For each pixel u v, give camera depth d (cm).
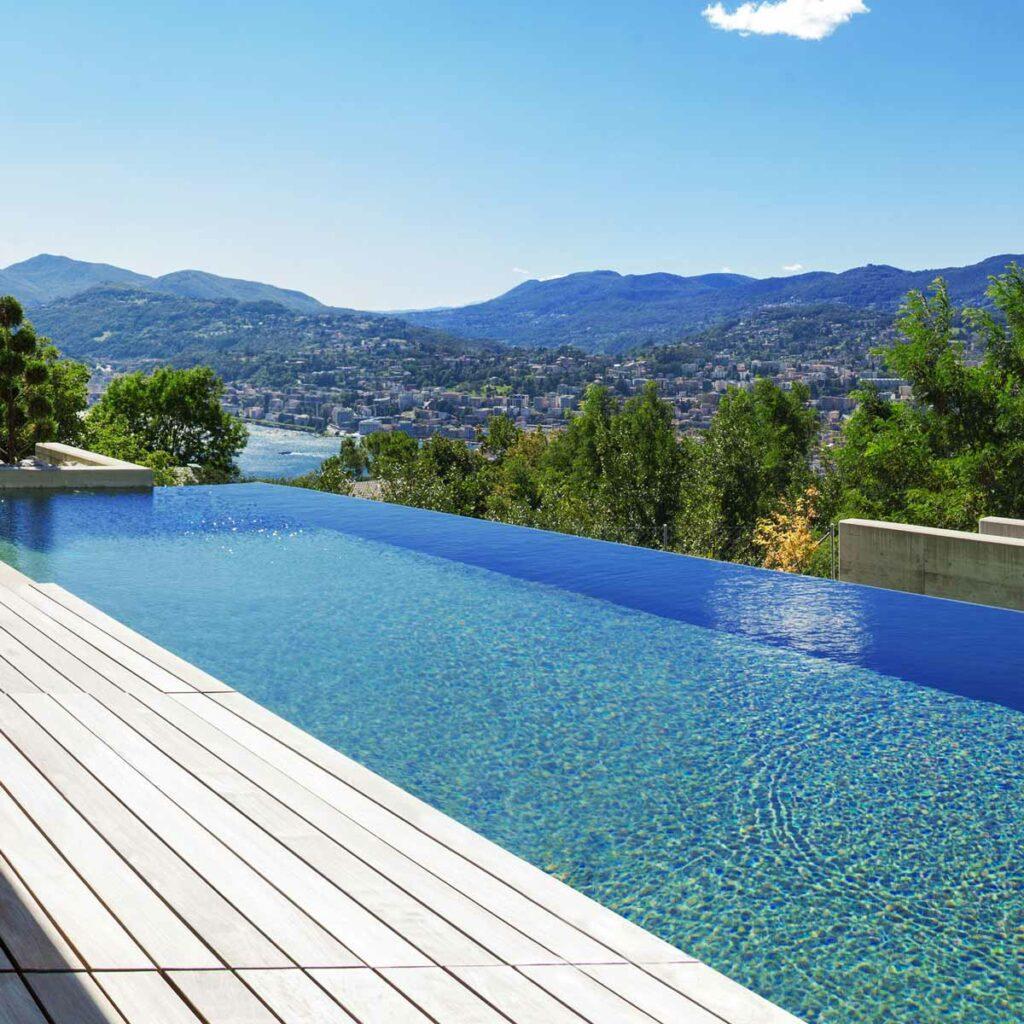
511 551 894
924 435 2338
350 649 577
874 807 362
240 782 276
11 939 183
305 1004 167
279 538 958
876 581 745
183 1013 161
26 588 571
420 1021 165
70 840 231
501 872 228
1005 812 357
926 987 253
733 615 654
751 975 259
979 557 672
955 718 459
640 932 203
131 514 1088
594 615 658
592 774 395
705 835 341
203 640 596
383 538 961
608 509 2111
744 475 2441
